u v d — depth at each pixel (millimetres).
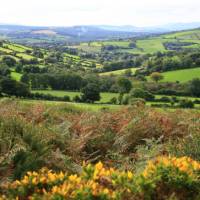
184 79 96188
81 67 127000
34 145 5664
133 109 9711
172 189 4121
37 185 3949
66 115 9430
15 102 9672
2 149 5285
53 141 6520
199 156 5922
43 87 71812
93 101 53906
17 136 5691
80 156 6594
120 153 6934
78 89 72688
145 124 7973
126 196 3861
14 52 128750
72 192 3592
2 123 6086
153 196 4008
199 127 7836
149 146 6906
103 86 71625
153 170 4285
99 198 3627
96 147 7000
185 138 6625
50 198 3551
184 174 4199
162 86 76000
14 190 3916
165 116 9008
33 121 7469
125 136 7316
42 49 157000
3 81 51250
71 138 7051
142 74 109125
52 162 5406
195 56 111250
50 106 10297
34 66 95375
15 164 5113
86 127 7570
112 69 126250
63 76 73000
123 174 4094
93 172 4203
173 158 4508
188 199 4125
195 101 57469
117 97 57750
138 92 56281
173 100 59250
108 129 7945
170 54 142625
